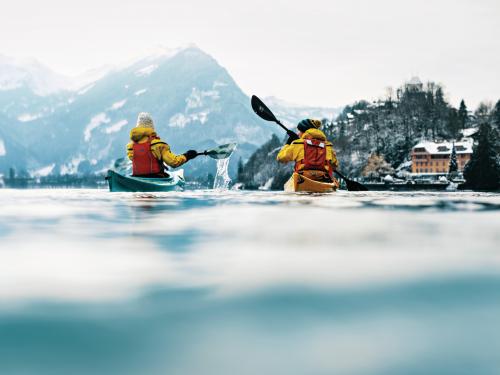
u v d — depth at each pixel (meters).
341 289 1.44
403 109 177.88
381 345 0.95
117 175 10.30
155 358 0.88
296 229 3.09
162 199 6.80
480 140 113.38
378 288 1.44
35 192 9.08
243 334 1.02
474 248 2.26
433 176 144.25
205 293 1.39
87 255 2.07
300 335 1.01
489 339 0.98
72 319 1.13
